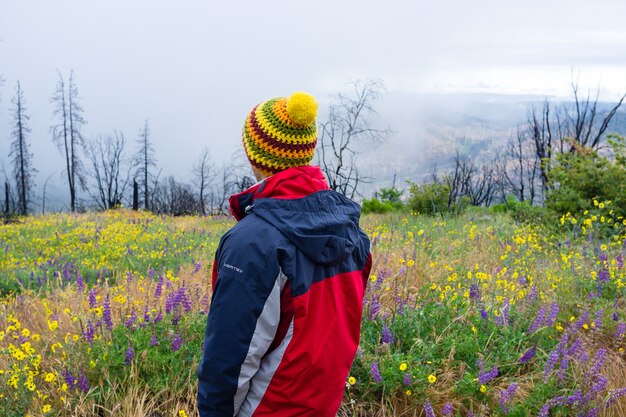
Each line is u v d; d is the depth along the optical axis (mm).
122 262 10062
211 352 1878
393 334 3984
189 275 7117
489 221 12727
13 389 3369
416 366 3590
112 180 53219
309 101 1995
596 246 6512
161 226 16297
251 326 1853
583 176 9891
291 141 2035
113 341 3885
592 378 3527
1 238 14523
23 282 8461
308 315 1941
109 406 3357
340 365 2043
